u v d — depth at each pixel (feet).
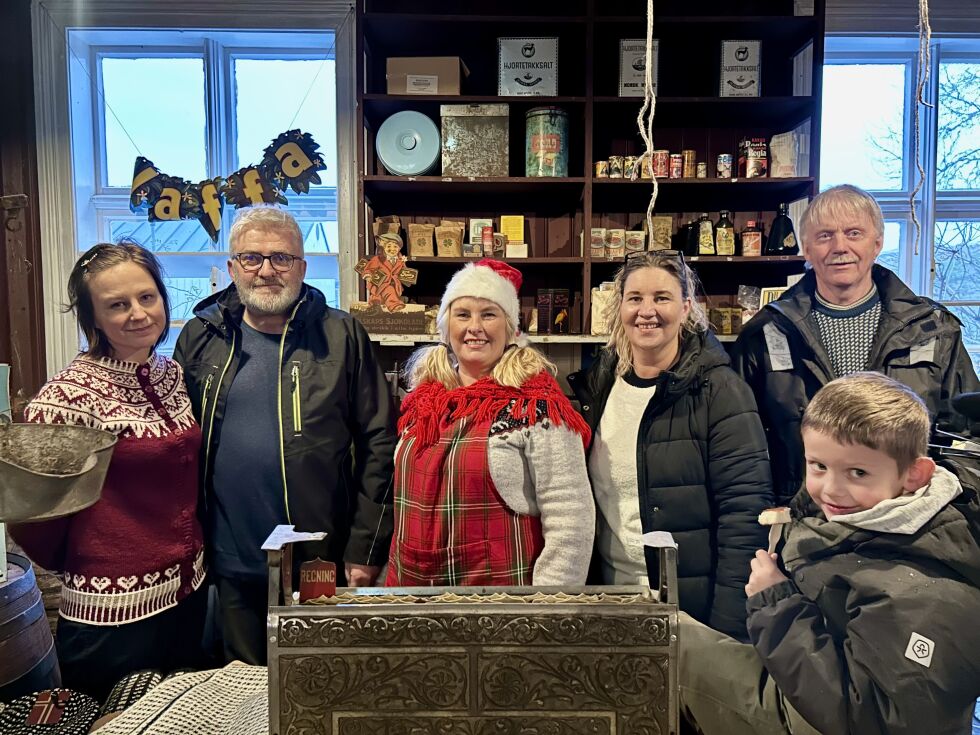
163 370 5.09
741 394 4.80
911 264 10.06
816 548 3.25
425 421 4.50
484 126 8.42
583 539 4.26
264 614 5.22
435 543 4.34
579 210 9.15
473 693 2.77
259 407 5.20
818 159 8.29
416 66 8.52
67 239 9.34
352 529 5.40
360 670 2.76
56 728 3.78
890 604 2.94
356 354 5.53
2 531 4.45
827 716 3.01
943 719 2.88
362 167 8.42
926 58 3.90
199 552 5.12
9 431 3.64
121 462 4.67
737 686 3.43
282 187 7.67
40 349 9.32
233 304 5.43
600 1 9.21
